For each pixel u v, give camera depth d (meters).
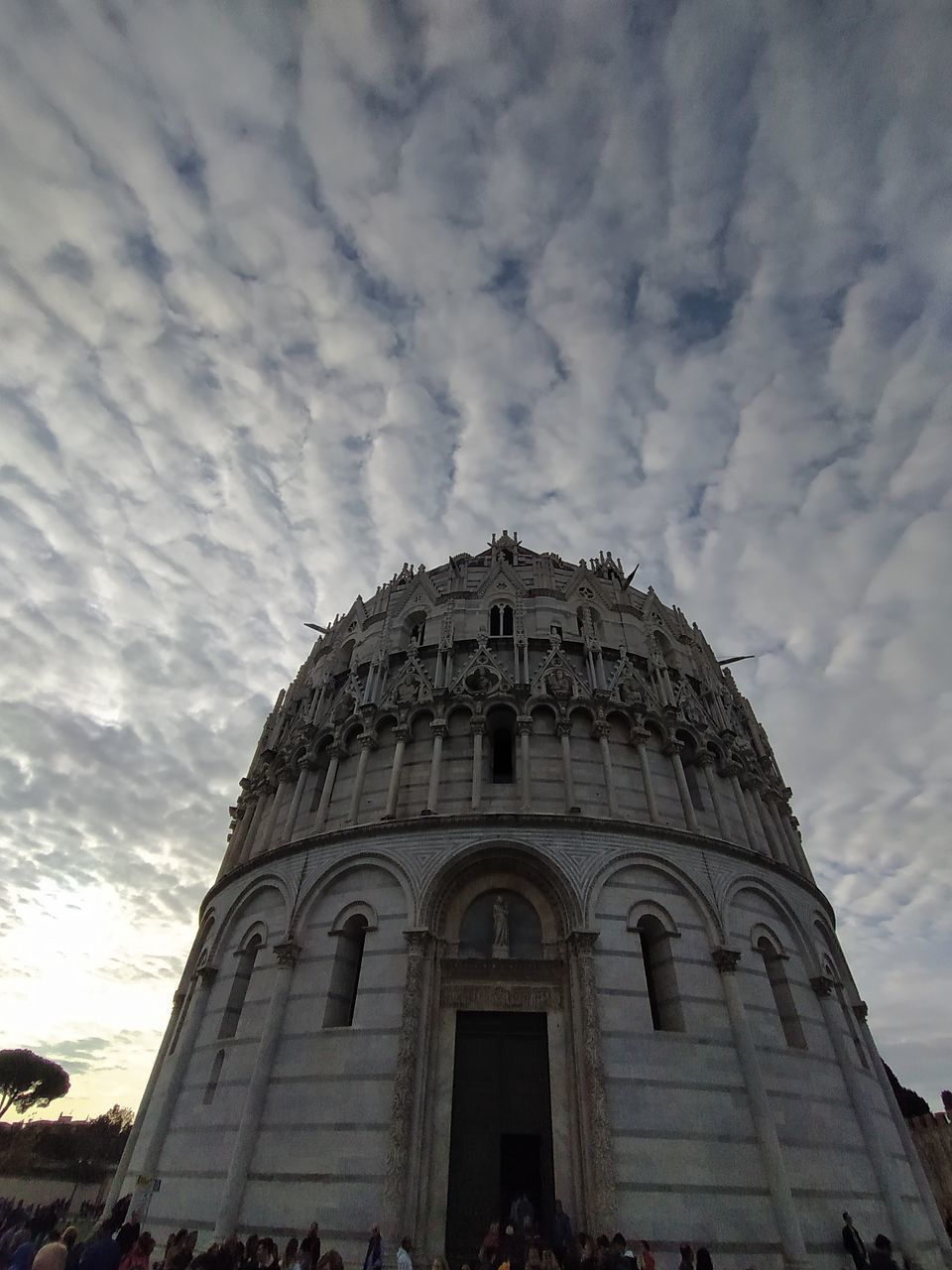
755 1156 23.69
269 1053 26.33
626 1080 24.06
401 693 36.00
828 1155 25.27
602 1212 21.31
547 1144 23.62
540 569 43.81
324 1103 24.52
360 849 30.31
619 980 26.30
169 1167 27.08
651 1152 22.84
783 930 31.67
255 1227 22.80
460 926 28.31
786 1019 29.00
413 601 42.88
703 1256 20.50
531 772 32.31
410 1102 23.41
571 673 35.97
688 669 42.47
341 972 28.05
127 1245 22.11
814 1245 22.69
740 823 35.03
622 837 29.81
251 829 38.28
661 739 35.38
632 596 45.62
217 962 32.34
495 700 34.38
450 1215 22.56
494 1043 25.69
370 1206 21.98
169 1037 34.38
